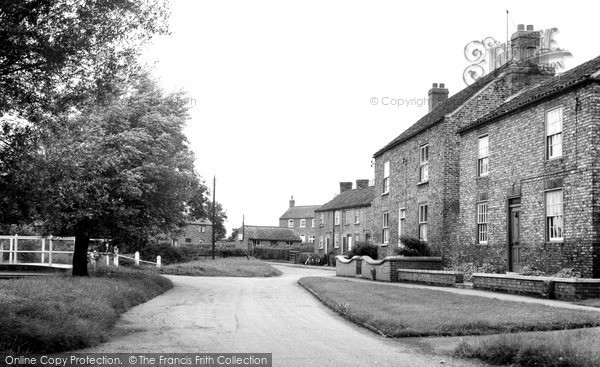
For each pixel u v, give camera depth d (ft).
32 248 101.50
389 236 107.45
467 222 79.56
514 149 68.33
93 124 57.36
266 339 36.19
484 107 85.15
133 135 67.41
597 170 54.75
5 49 27.89
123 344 34.30
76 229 69.00
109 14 30.71
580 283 49.29
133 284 65.26
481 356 29.55
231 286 83.41
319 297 62.69
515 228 68.23
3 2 26.68
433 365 28.25
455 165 83.97
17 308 35.47
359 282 80.38
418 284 75.77
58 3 29.22
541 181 62.54
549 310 41.91
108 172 64.95
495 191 72.33
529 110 65.46
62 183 35.63
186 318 46.70
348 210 193.88
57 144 34.40
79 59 30.83
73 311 39.58
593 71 55.72
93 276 71.31
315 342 35.01
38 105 31.73
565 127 58.70
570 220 57.26
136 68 33.37
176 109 81.15
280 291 74.38
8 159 31.55
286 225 324.39
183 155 77.82
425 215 91.76
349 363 28.81
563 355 25.82
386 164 111.34
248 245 289.94
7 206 33.17
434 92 115.34
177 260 161.48
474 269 75.61
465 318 39.50
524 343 27.84
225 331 39.60
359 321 42.83
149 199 72.69
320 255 199.82
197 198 170.09
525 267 62.44
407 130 108.27
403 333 36.60
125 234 72.43
